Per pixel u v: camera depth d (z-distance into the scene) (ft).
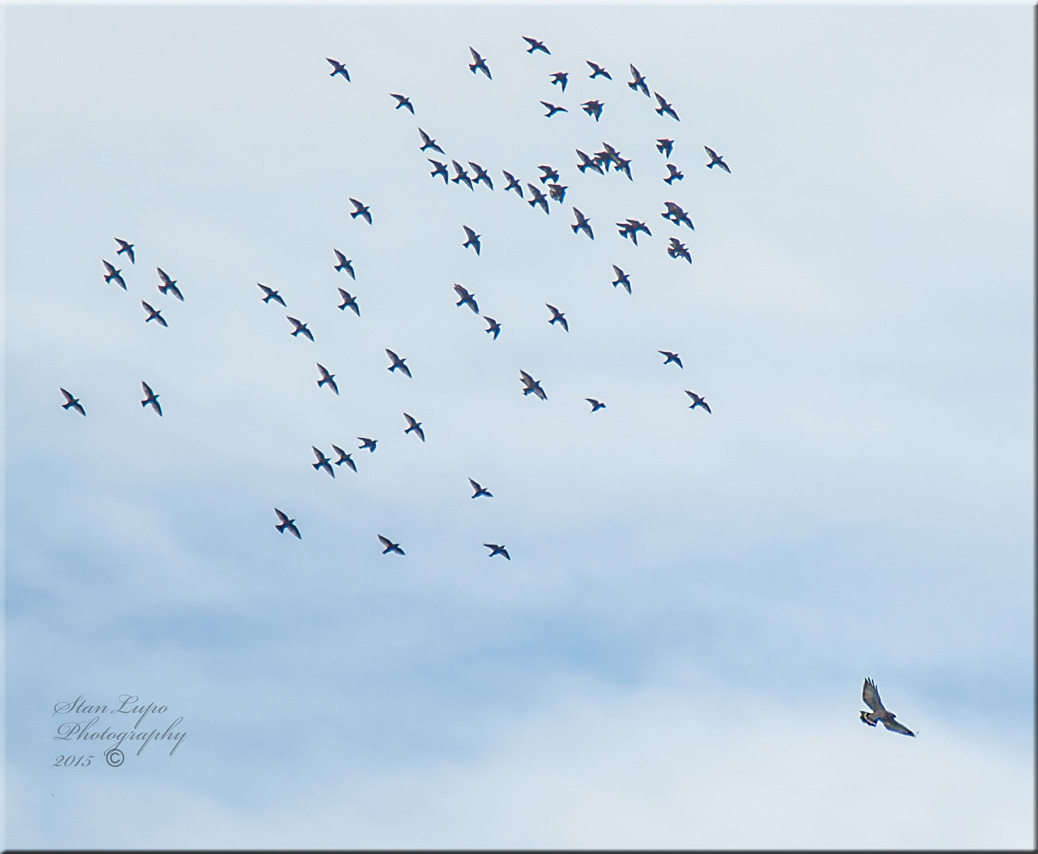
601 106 362.33
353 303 348.79
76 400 339.57
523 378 356.59
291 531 316.60
